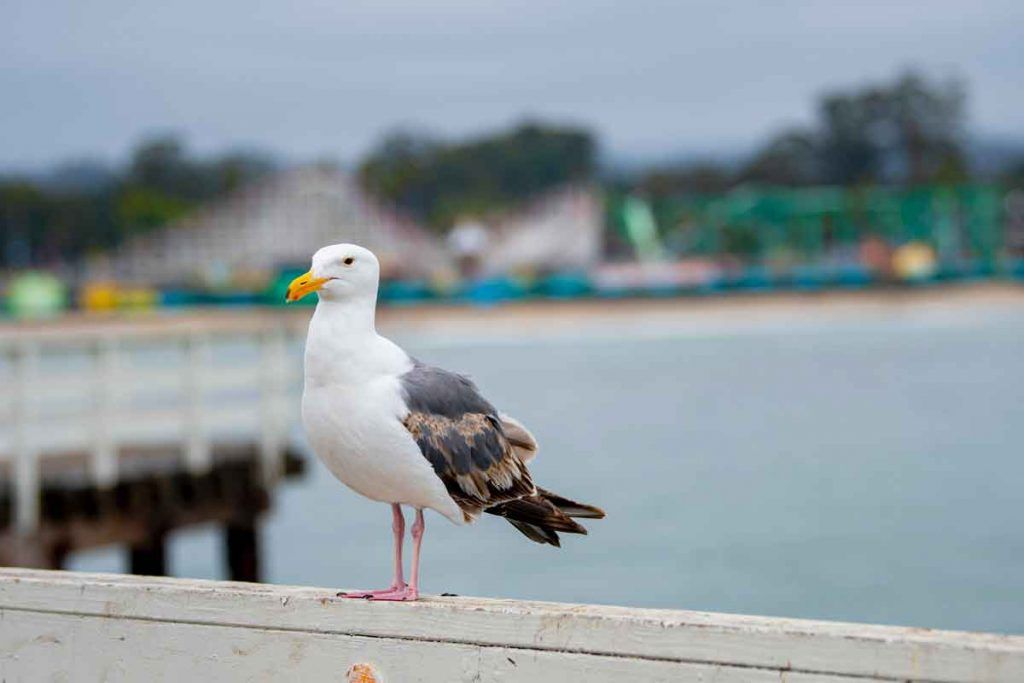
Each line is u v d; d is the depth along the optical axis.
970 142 165.25
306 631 4.00
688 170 169.25
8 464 13.25
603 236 138.25
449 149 159.00
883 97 161.00
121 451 14.34
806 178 164.50
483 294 95.38
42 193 139.62
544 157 157.88
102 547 12.45
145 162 153.50
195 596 4.11
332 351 4.29
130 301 85.88
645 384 45.62
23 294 79.94
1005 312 89.69
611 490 23.56
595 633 3.68
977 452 27.86
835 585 16.36
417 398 4.32
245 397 25.59
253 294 84.69
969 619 14.73
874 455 27.72
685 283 104.19
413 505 4.40
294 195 129.88
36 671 4.29
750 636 3.53
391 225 129.62
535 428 33.16
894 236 136.88
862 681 3.43
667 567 17.27
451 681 3.84
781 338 71.19
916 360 54.41
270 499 13.89
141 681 4.18
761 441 30.17
